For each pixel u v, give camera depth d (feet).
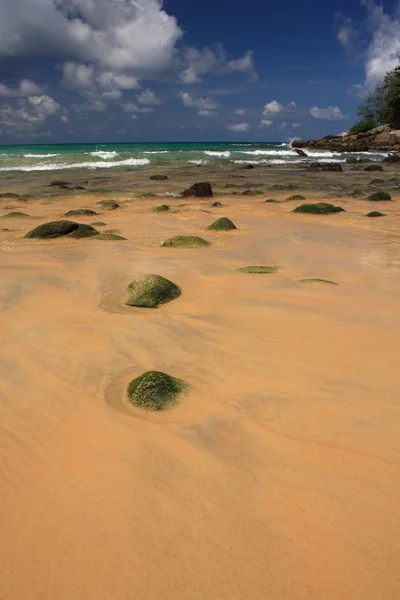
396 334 14.38
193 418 10.40
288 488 8.33
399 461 8.96
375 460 9.00
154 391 10.98
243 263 23.04
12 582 6.70
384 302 17.29
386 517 7.68
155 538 7.34
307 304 17.01
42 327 14.92
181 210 41.42
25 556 7.09
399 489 8.27
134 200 47.88
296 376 12.05
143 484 8.46
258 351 13.38
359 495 8.15
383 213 39.19
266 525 7.55
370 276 20.88
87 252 25.02
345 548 7.13
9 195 50.62
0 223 35.50
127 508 7.92
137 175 73.61
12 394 11.35
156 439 9.70
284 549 7.13
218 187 58.95
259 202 46.50
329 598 6.40
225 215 38.75
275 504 7.98
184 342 13.93
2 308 16.40
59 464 9.02
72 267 21.66
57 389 11.55
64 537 7.39
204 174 76.48
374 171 84.17
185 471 8.77
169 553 7.08
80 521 7.68
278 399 11.03
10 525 7.64
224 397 11.16
